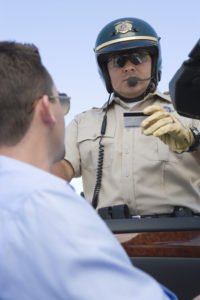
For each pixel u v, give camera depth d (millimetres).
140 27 2504
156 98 2584
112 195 2389
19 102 1225
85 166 2541
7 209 1063
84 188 2570
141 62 2514
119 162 2414
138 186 2346
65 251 1013
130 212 2355
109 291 1012
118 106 2576
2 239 1035
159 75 2676
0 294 1021
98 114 2605
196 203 2332
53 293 1000
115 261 1048
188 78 1752
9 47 1313
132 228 2008
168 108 2494
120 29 2494
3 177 1129
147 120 2090
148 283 1084
